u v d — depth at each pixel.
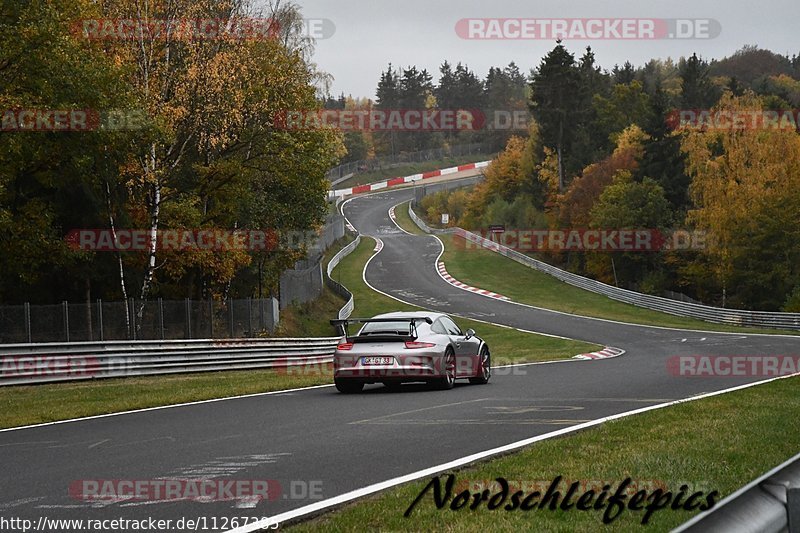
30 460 13.03
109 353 31.59
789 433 14.14
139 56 44.31
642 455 12.02
